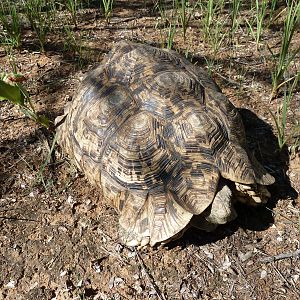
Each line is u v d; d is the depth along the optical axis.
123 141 0.46
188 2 0.89
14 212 0.53
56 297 0.45
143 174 0.45
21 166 0.57
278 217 0.51
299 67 0.71
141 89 0.47
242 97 0.66
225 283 0.45
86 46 0.77
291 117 0.62
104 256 0.48
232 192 0.47
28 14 0.77
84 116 0.50
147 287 0.45
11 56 0.74
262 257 0.47
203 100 0.47
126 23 0.84
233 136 0.47
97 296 0.45
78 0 0.89
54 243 0.50
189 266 0.47
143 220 0.45
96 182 0.49
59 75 0.71
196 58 0.74
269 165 0.56
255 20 0.82
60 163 0.58
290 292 0.45
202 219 0.46
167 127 0.45
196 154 0.45
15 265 0.48
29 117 0.62
